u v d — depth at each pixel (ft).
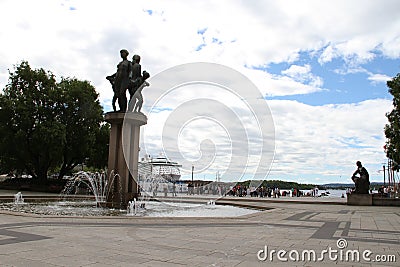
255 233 32.58
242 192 133.80
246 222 41.24
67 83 138.00
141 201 59.36
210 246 25.59
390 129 110.52
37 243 25.18
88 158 143.02
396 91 108.78
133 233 30.66
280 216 51.01
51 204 66.13
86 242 26.02
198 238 28.89
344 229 36.81
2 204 65.72
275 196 137.18
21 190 124.67
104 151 142.51
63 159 141.28
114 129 61.21
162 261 20.79
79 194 103.60
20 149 125.70
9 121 125.70
